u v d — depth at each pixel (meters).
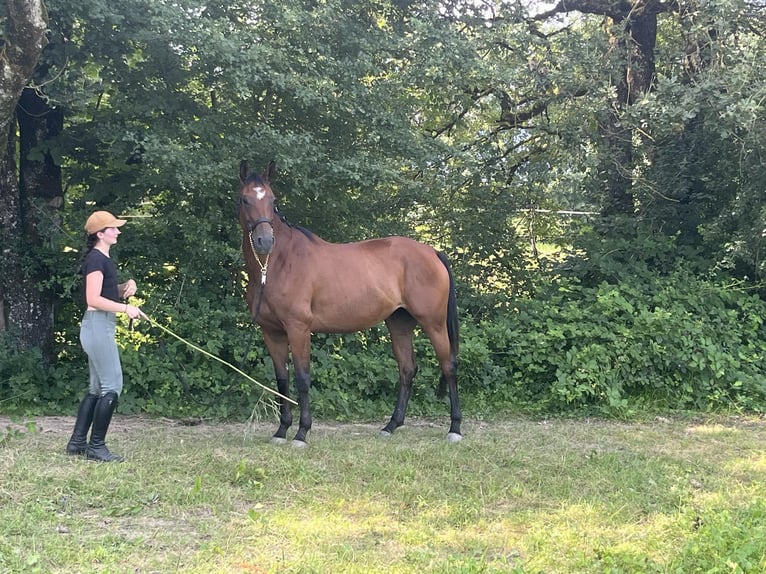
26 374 6.70
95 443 4.78
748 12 8.48
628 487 4.61
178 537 3.60
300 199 7.87
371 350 7.89
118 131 6.83
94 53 6.86
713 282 8.76
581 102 9.12
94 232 4.62
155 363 6.87
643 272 8.80
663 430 6.43
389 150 8.08
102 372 4.71
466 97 9.31
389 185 8.29
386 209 8.89
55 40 6.58
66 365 7.25
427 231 9.68
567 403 7.18
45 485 4.19
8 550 3.29
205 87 7.45
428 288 6.07
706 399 7.38
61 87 6.61
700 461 5.33
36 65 6.37
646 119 8.59
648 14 9.88
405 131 7.84
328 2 7.39
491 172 9.79
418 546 3.59
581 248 9.45
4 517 3.68
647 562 3.34
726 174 8.98
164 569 3.22
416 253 6.13
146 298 7.23
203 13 7.18
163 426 6.22
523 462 5.17
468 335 7.87
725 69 8.13
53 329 7.64
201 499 4.14
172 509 3.99
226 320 7.41
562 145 9.41
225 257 7.36
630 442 5.95
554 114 10.13
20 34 5.56
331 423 6.61
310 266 5.64
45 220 7.25
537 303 8.40
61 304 7.81
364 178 7.27
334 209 7.94
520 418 6.98
